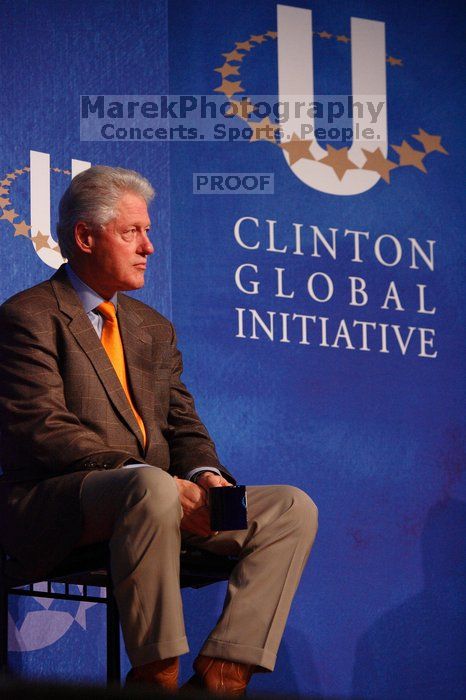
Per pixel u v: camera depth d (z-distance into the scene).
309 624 11.23
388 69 12.74
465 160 13.00
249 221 11.70
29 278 10.38
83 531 7.11
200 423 8.88
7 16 10.58
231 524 6.99
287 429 11.53
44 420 7.41
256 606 7.11
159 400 8.59
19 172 10.44
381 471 11.91
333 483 11.65
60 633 10.02
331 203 12.19
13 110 10.48
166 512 6.67
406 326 12.35
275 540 7.40
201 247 11.42
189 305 11.27
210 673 6.88
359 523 11.70
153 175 11.23
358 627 11.47
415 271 12.51
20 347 7.79
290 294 11.79
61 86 10.80
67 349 7.95
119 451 7.34
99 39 11.09
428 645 11.80
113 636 7.38
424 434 12.22
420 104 12.86
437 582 11.97
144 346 8.62
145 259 8.63
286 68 12.16
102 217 8.38
